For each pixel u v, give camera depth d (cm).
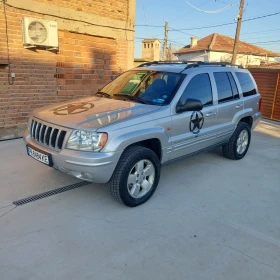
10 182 414
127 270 254
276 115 1059
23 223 317
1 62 595
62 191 395
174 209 362
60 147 329
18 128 650
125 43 862
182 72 429
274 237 314
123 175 335
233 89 519
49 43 649
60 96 726
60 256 268
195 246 292
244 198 402
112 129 319
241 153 564
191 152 441
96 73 802
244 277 253
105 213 345
